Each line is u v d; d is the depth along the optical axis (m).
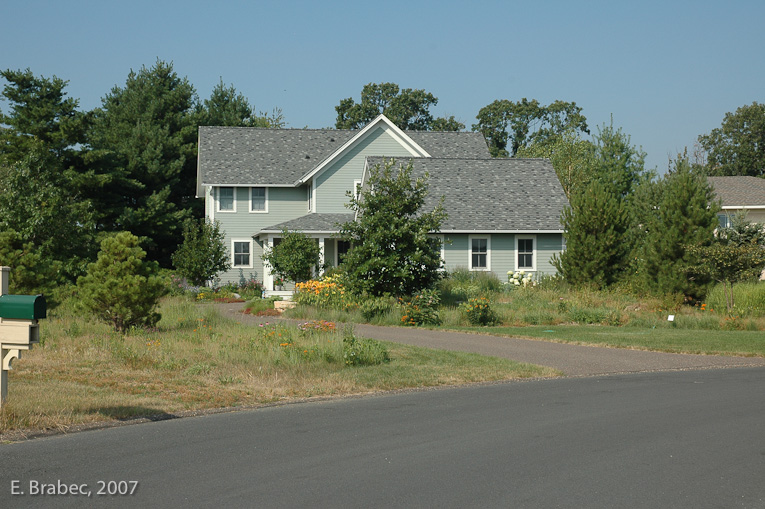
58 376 11.85
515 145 85.81
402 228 24.89
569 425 9.07
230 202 40.59
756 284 25.27
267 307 26.72
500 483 6.49
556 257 35.00
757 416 9.64
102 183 43.47
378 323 22.52
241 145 42.94
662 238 26.50
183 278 36.72
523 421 9.34
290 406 10.56
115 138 52.31
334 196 39.81
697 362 15.41
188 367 13.25
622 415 9.73
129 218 45.81
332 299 25.00
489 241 34.50
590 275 29.55
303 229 35.78
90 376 12.02
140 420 9.34
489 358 15.33
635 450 7.75
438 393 11.79
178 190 53.22
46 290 20.02
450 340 18.50
